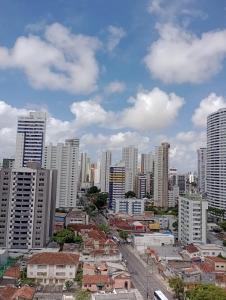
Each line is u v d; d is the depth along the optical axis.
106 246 180.50
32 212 182.12
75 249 178.38
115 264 156.88
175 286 121.88
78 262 150.38
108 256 165.38
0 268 145.75
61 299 116.69
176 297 121.69
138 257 181.88
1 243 179.12
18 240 180.25
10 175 182.38
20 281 133.50
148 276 147.88
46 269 139.12
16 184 182.50
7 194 181.50
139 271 155.38
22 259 164.50
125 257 180.88
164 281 141.25
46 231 191.75
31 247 180.38
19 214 181.50
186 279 130.00
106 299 96.94
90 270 140.12
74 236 198.12
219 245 192.88
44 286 133.25
